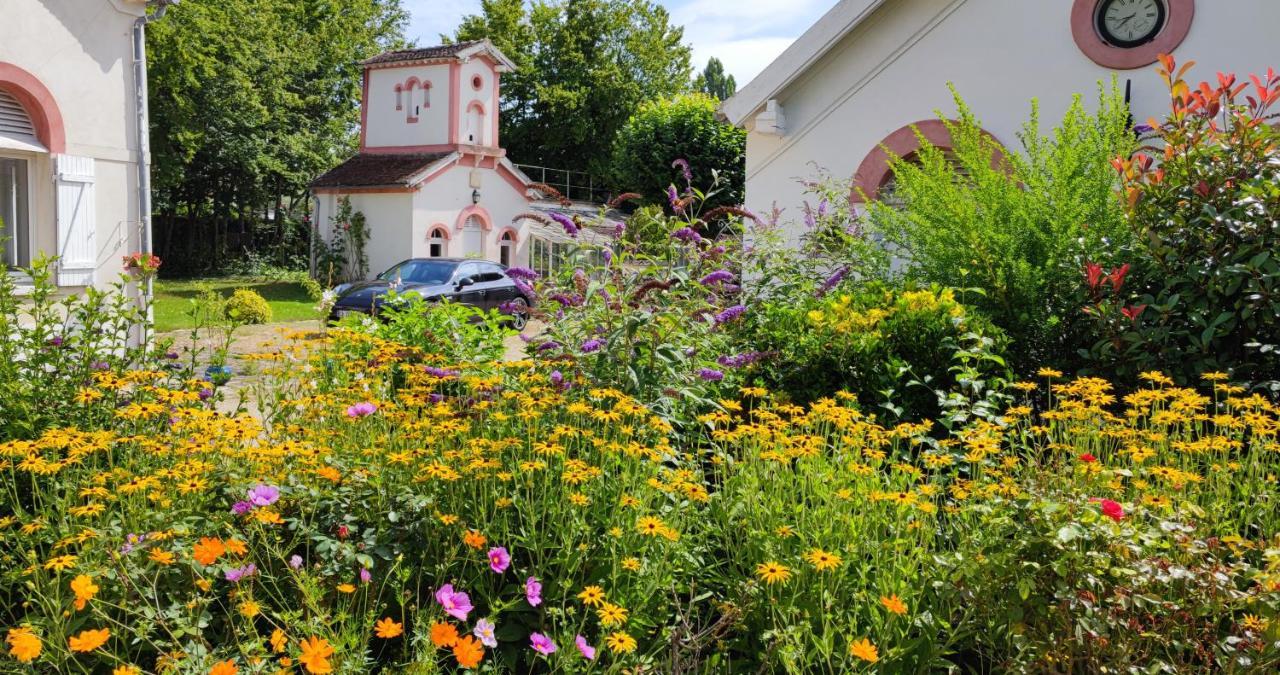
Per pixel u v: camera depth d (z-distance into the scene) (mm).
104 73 9977
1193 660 2574
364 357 5324
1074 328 5125
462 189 24328
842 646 2711
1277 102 8117
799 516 3131
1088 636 2445
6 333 4316
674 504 3229
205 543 2389
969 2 9680
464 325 6312
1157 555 2584
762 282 5988
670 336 4383
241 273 28797
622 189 27016
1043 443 4383
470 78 24547
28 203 9625
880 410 4723
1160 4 8680
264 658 2320
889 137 10203
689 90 45500
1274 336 4453
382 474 3119
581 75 40875
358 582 2805
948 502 3186
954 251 5930
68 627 2395
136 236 10469
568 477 2959
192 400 4086
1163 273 4789
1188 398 3635
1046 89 9297
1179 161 4750
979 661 2883
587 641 2824
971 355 4375
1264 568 2807
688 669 2641
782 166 10953
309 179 29812
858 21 10047
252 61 27641
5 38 9008
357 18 35188
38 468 2920
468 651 2186
